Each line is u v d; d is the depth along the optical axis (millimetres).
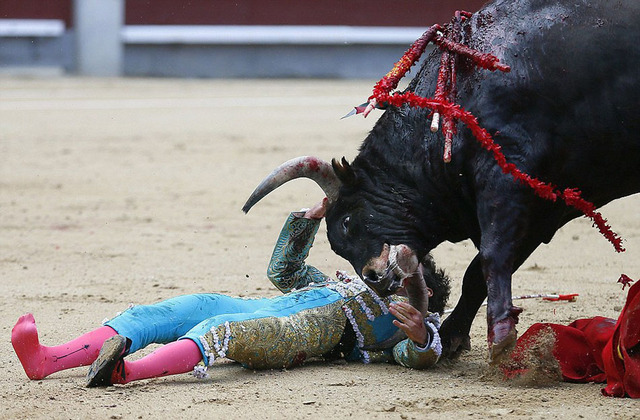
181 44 61469
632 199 24672
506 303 10117
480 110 10391
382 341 11344
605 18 10242
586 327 10977
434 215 10953
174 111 43469
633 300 9961
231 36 61750
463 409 9586
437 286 11594
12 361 11430
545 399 9883
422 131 10805
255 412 9500
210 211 23344
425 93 10891
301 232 11750
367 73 63062
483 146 10320
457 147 10516
